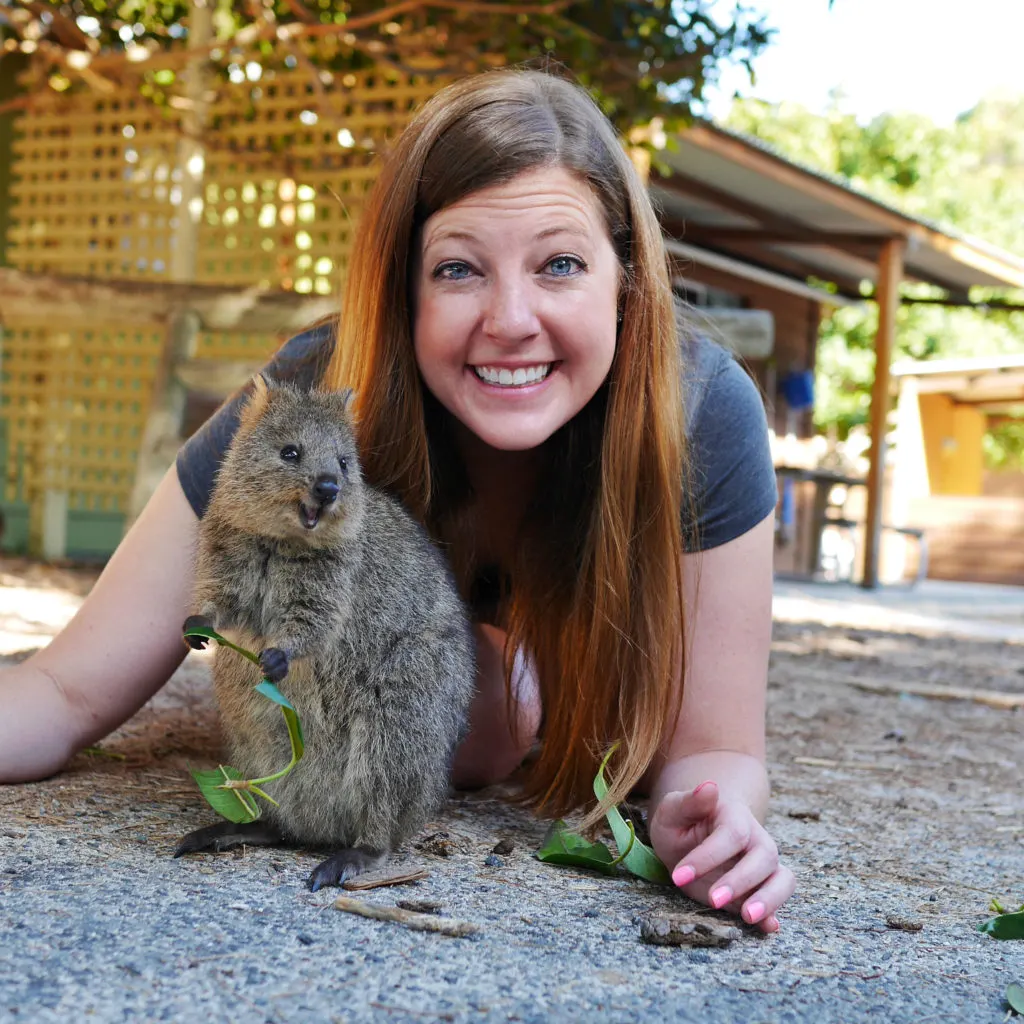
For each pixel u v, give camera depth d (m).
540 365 0.93
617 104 2.51
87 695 1.03
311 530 0.85
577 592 1.02
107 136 3.19
